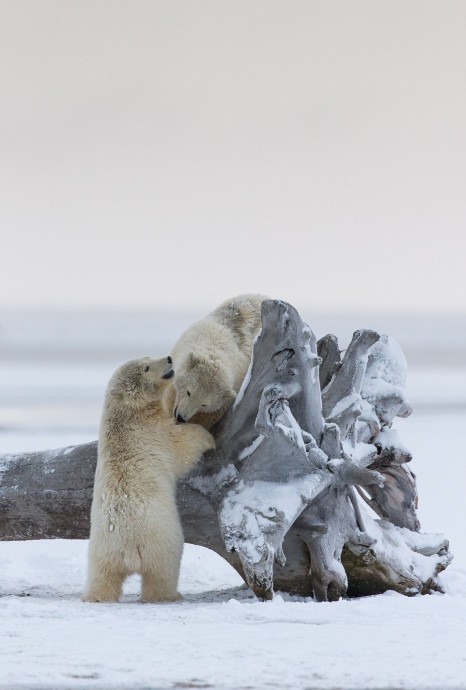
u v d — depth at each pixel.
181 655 8.01
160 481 11.68
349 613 9.98
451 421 43.34
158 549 11.31
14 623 9.43
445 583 12.58
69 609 10.41
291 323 11.41
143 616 9.88
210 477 12.19
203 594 12.51
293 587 11.93
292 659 7.87
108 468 11.70
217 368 13.01
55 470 12.90
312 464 11.54
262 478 11.77
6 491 12.91
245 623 9.48
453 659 7.87
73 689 6.98
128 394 12.04
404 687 7.06
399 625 9.27
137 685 7.08
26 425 37.56
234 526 11.36
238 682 7.18
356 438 12.61
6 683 7.10
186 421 12.32
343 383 12.38
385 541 12.28
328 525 11.68
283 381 11.58
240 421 12.05
